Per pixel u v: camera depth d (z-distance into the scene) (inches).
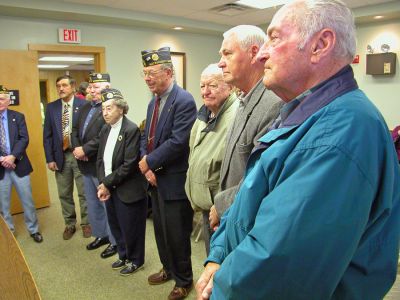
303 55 30.5
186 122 81.3
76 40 183.9
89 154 113.7
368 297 30.4
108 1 166.6
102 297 91.7
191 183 68.0
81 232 135.4
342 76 30.4
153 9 184.4
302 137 29.1
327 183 25.8
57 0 160.1
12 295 41.3
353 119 27.0
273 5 181.0
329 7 29.7
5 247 55.6
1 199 128.0
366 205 26.2
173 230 85.2
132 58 206.8
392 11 171.6
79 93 193.8
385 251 30.3
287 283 26.5
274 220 26.9
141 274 102.6
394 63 187.2
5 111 128.6
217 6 181.3
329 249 25.7
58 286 97.1
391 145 28.7
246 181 34.0
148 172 84.8
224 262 31.1
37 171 165.2
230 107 64.9
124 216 97.3
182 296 88.0
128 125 95.6
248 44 50.8
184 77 231.5
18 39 168.9
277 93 34.6
